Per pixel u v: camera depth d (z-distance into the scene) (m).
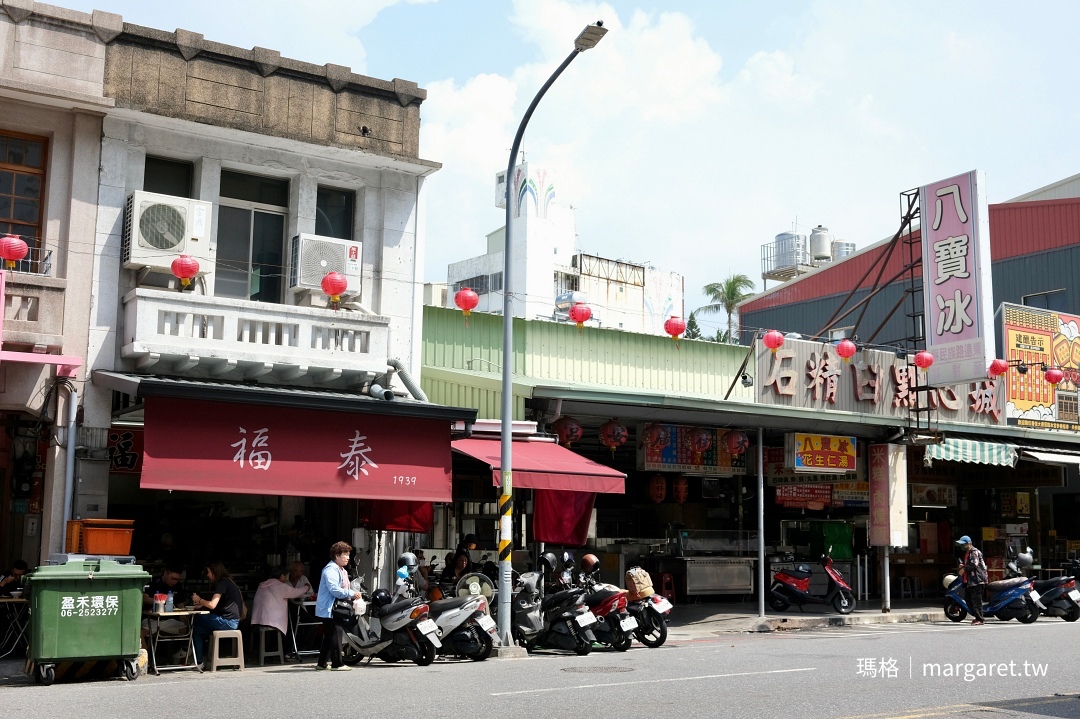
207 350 14.78
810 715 8.84
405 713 9.01
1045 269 31.06
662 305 52.69
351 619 13.43
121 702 9.88
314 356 15.59
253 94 16.30
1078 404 27.27
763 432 23.00
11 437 16.06
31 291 14.27
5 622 14.30
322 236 17.08
